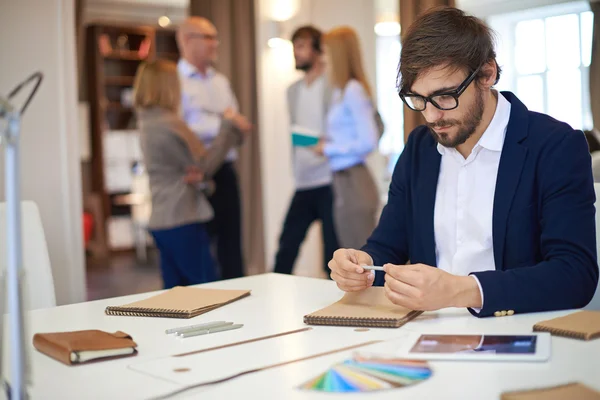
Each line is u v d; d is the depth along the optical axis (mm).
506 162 1618
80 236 3508
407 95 1517
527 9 5051
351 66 4512
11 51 3303
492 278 1374
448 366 1037
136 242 8570
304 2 5727
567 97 5195
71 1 3424
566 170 1543
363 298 1487
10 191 811
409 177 1823
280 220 5832
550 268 1435
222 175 4840
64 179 3434
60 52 3404
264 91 5711
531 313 1392
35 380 1052
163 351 1193
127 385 1011
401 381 970
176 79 3773
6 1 3285
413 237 1795
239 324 1366
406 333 1252
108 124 9398
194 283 3840
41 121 3371
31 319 1514
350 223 4664
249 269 5750
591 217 1521
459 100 1477
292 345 1193
